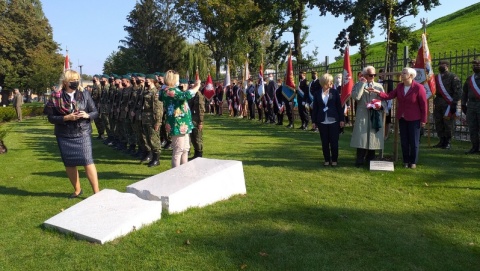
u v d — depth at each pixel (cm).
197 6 3956
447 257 437
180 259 441
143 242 485
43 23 5053
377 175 778
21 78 4709
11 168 950
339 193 669
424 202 616
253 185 723
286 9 2769
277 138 1337
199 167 664
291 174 802
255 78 2467
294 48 2927
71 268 430
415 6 2333
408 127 821
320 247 465
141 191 596
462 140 1211
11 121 2525
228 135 1458
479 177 745
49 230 529
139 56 5797
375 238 487
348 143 1176
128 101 1112
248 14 3130
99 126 1463
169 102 770
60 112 648
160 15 5688
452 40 3841
